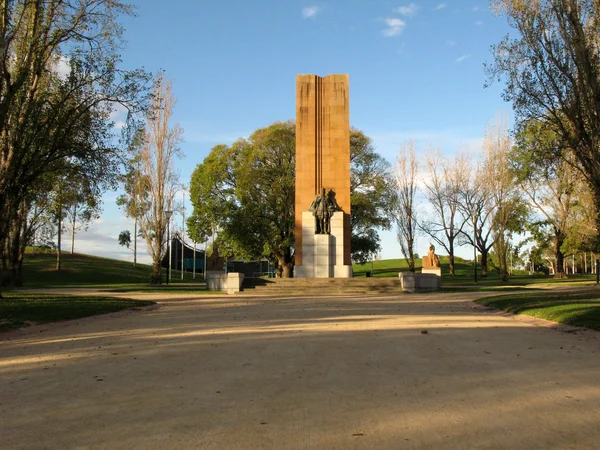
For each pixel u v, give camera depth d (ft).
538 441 17.88
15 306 64.28
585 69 67.82
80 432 19.08
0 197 75.05
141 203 158.61
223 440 18.16
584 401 22.85
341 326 49.93
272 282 124.57
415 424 19.80
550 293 90.02
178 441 18.07
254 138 169.27
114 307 70.59
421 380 27.14
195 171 175.94
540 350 35.99
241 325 51.34
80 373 29.40
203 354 35.01
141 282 203.41
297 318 57.77
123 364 31.89
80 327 52.16
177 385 26.32
